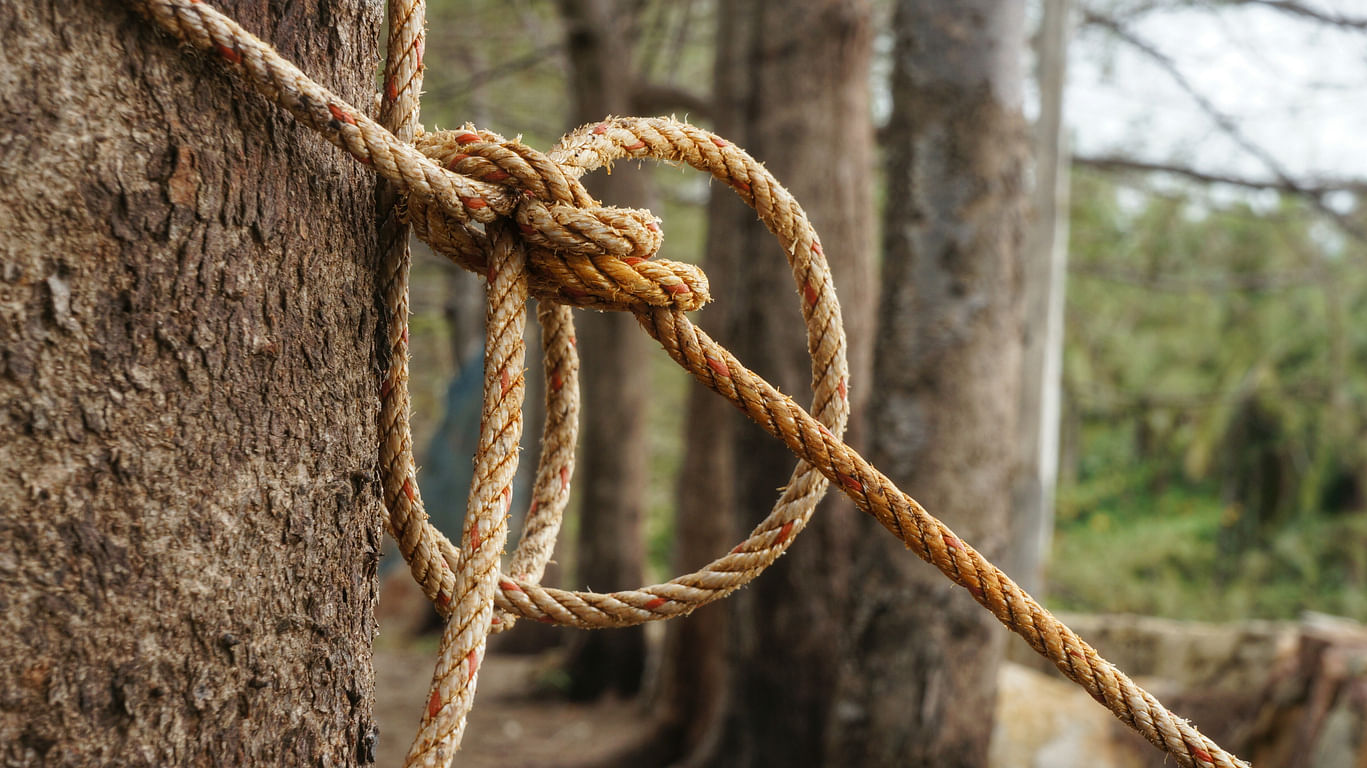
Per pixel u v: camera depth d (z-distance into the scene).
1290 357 9.84
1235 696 4.57
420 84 1.01
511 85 10.20
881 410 3.81
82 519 0.79
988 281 3.74
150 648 0.82
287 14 0.91
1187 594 9.52
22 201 0.76
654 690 6.57
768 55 4.67
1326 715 3.96
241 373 0.87
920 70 3.82
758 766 4.45
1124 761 3.97
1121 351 10.36
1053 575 9.55
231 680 0.87
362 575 1.01
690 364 1.07
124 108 0.80
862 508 1.08
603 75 7.21
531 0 8.53
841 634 3.98
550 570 8.89
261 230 0.88
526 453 8.11
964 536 3.68
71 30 0.77
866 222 4.69
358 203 0.99
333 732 0.97
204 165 0.84
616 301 1.04
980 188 3.75
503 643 8.75
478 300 11.63
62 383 0.78
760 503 4.54
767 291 4.59
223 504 0.86
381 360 1.04
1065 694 4.26
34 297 0.76
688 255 11.34
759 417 1.06
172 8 0.80
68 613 0.78
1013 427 3.82
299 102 0.86
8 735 0.76
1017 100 3.81
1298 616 9.20
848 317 4.58
